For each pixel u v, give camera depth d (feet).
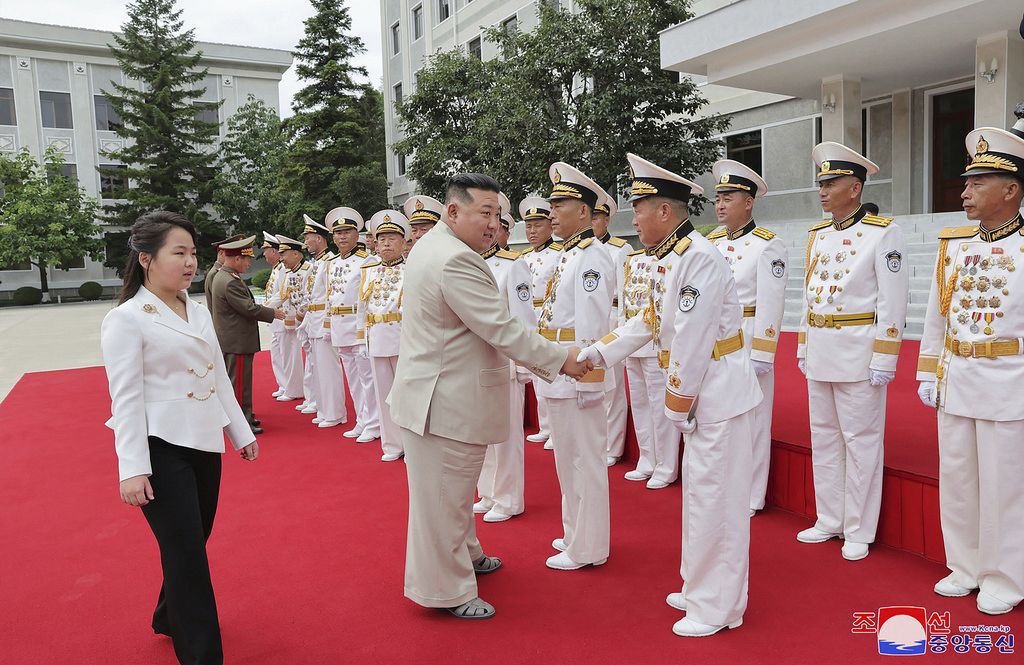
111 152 96.22
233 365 19.86
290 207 83.97
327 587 10.43
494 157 44.75
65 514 13.89
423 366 9.01
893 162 38.70
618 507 13.33
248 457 8.75
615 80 39.68
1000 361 8.68
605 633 8.86
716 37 33.12
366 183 78.89
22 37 92.84
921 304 25.46
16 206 85.87
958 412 9.05
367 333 16.84
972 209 8.79
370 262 17.88
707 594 8.72
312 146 82.94
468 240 9.20
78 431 20.95
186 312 8.20
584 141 39.22
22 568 11.38
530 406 19.74
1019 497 8.75
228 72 107.65
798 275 31.65
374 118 98.22
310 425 21.18
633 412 15.07
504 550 11.57
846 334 10.71
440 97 54.54
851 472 10.84
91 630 9.34
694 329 8.41
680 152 39.55
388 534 12.42
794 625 8.88
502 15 65.00
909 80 35.76
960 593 9.44
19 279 96.32
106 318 7.59
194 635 7.63
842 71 33.73
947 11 25.86
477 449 9.16
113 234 94.22
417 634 9.01
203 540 7.86
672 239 9.00
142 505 7.57
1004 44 27.89
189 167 96.07
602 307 10.96
